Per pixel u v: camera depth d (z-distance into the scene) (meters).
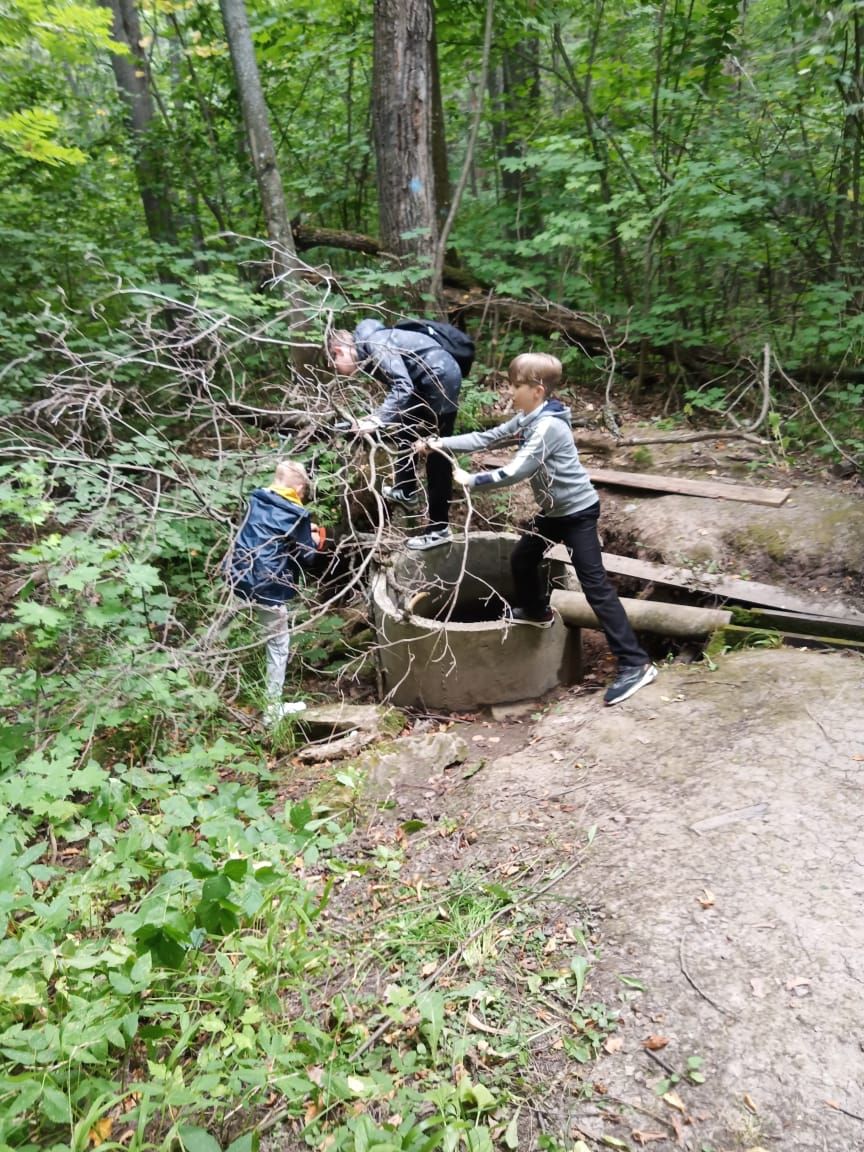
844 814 2.66
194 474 4.86
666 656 4.49
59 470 4.26
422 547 4.77
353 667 4.91
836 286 6.79
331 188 10.27
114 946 2.23
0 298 6.47
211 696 3.79
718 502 5.49
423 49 7.08
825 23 6.84
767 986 2.09
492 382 7.82
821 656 3.79
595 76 8.74
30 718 3.64
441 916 2.57
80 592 3.67
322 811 3.32
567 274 8.71
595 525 3.84
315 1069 2.02
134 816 2.96
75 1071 1.95
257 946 2.30
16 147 5.07
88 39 5.56
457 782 3.44
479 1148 1.74
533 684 4.30
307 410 4.27
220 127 9.97
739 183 7.30
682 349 7.74
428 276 7.23
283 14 9.04
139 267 6.96
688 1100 1.86
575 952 2.32
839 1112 1.78
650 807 2.90
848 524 4.92
